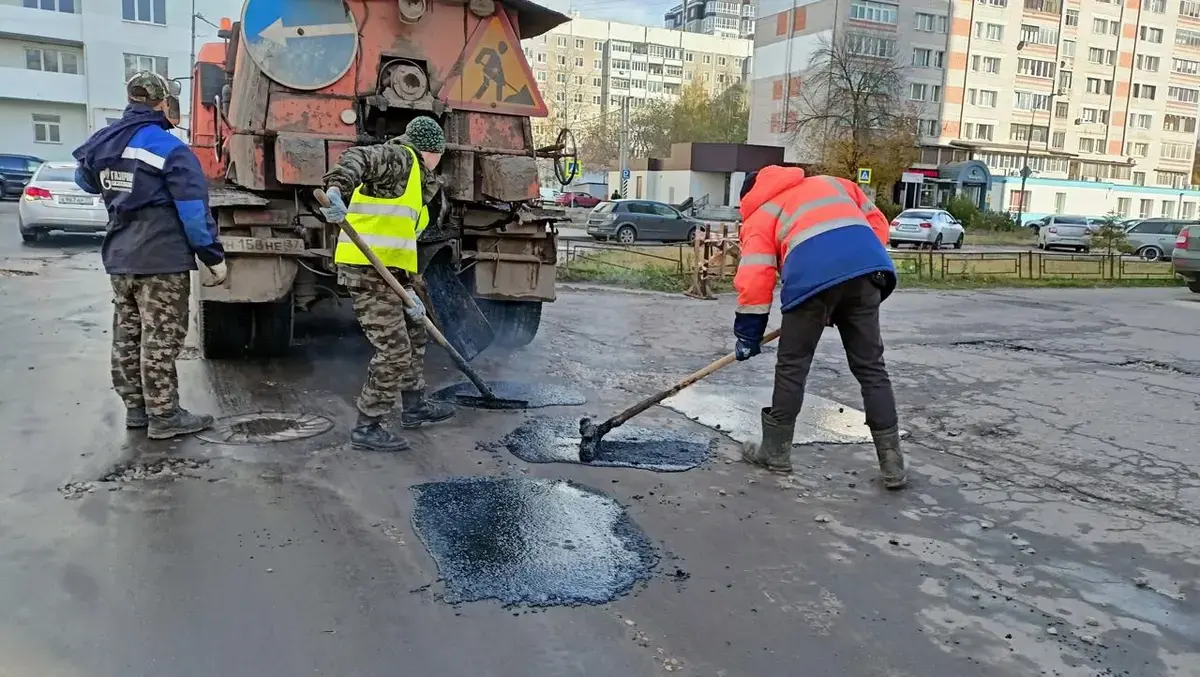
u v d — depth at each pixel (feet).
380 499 12.28
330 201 12.78
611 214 81.66
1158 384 23.07
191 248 14.20
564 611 9.41
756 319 13.96
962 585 10.49
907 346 28.32
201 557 10.24
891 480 13.76
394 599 9.48
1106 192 206.69
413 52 19.75
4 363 19.30
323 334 24.20
